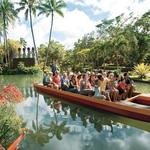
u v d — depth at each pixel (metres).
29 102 12.51
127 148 6.35
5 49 38.47
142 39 29.53
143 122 8.81
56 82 14.76
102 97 10.48
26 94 14.98
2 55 40.88
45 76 15.84
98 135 7.42
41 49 57.62
